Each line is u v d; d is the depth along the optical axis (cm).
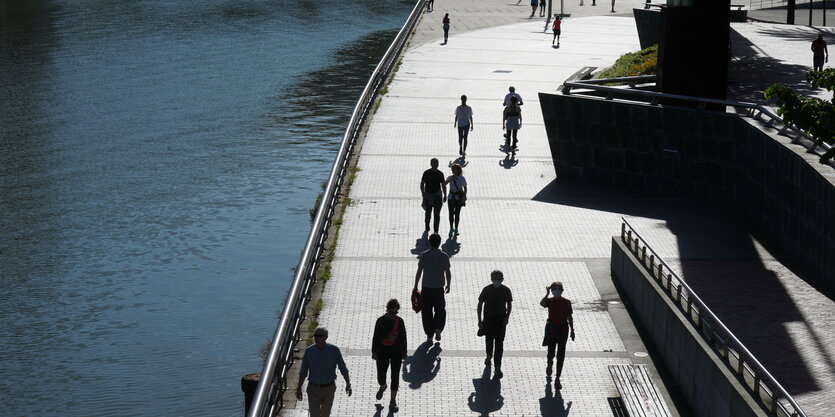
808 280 1639
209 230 3173
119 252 2977
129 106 5159
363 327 1540
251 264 2853
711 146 2214
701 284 1617
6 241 3100
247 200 3503
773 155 1897
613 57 4638
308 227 3194
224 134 4528
